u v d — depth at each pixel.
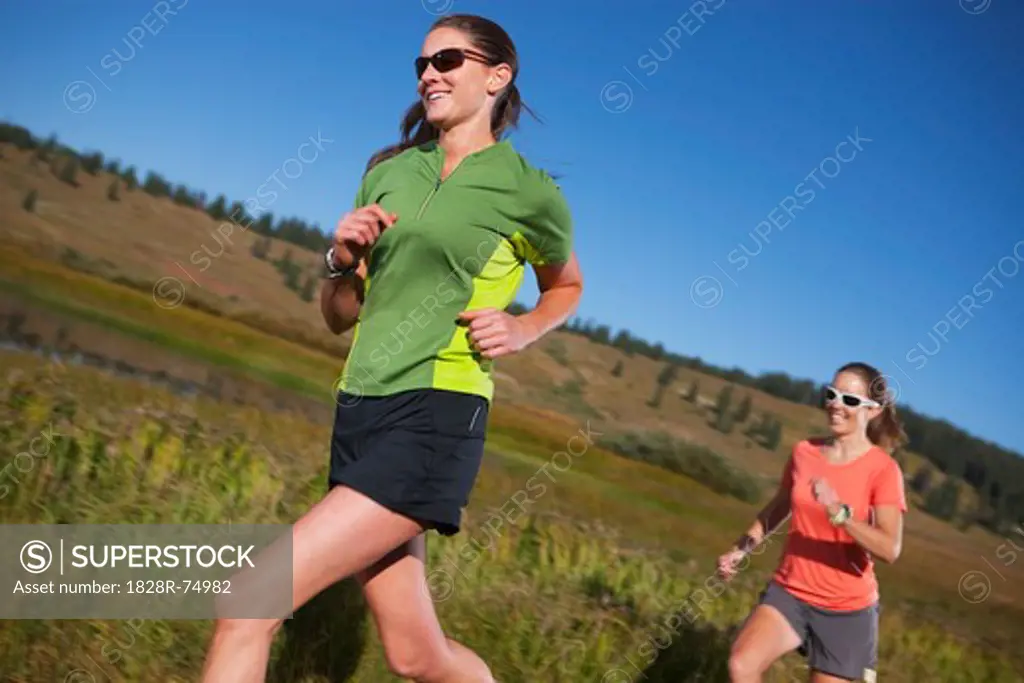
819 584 6.05
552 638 6.84
